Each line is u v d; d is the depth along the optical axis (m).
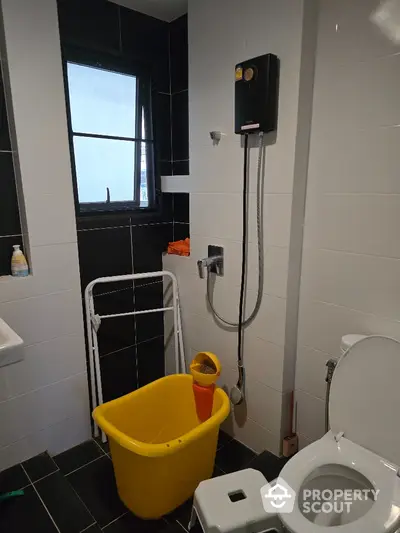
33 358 1.63
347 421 1.29
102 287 1.90
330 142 1.38
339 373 1.30
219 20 1.53
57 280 1.65
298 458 1.23
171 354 2.22
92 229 1.80
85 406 1.86
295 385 1.68
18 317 1.56
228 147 1.61
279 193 1.46
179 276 2.04
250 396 1.78
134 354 2.13
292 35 1.30
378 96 1.23
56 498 1.49
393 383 1.17
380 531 0.97
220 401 1.60
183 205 2.10
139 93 1.93
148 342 2.19
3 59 1.38
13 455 1.65
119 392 2.10
